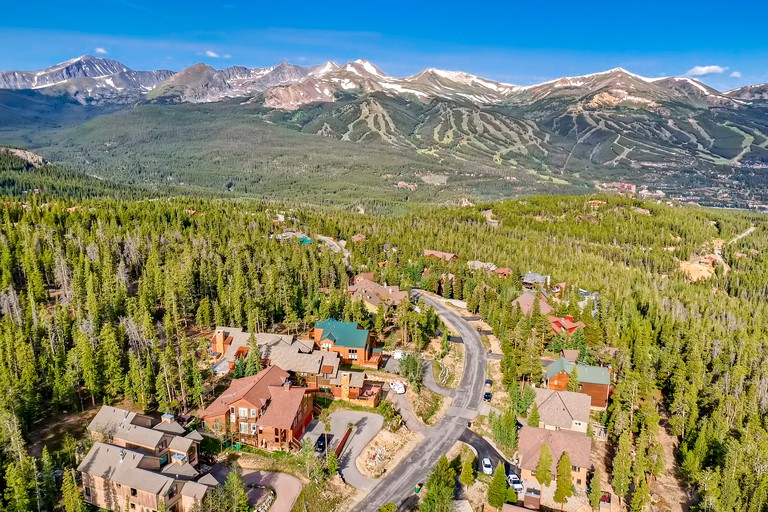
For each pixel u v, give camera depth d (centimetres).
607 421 11456
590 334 15112
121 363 11038
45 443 9275
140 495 7800
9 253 16225
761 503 8750
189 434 8962
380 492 8800
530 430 9944
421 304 16575
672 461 10662
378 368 13238
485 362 14250
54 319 12688
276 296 15638
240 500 7775
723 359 14762
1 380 9894
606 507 8888
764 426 11662
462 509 8569
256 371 11400
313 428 10338
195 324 15025
